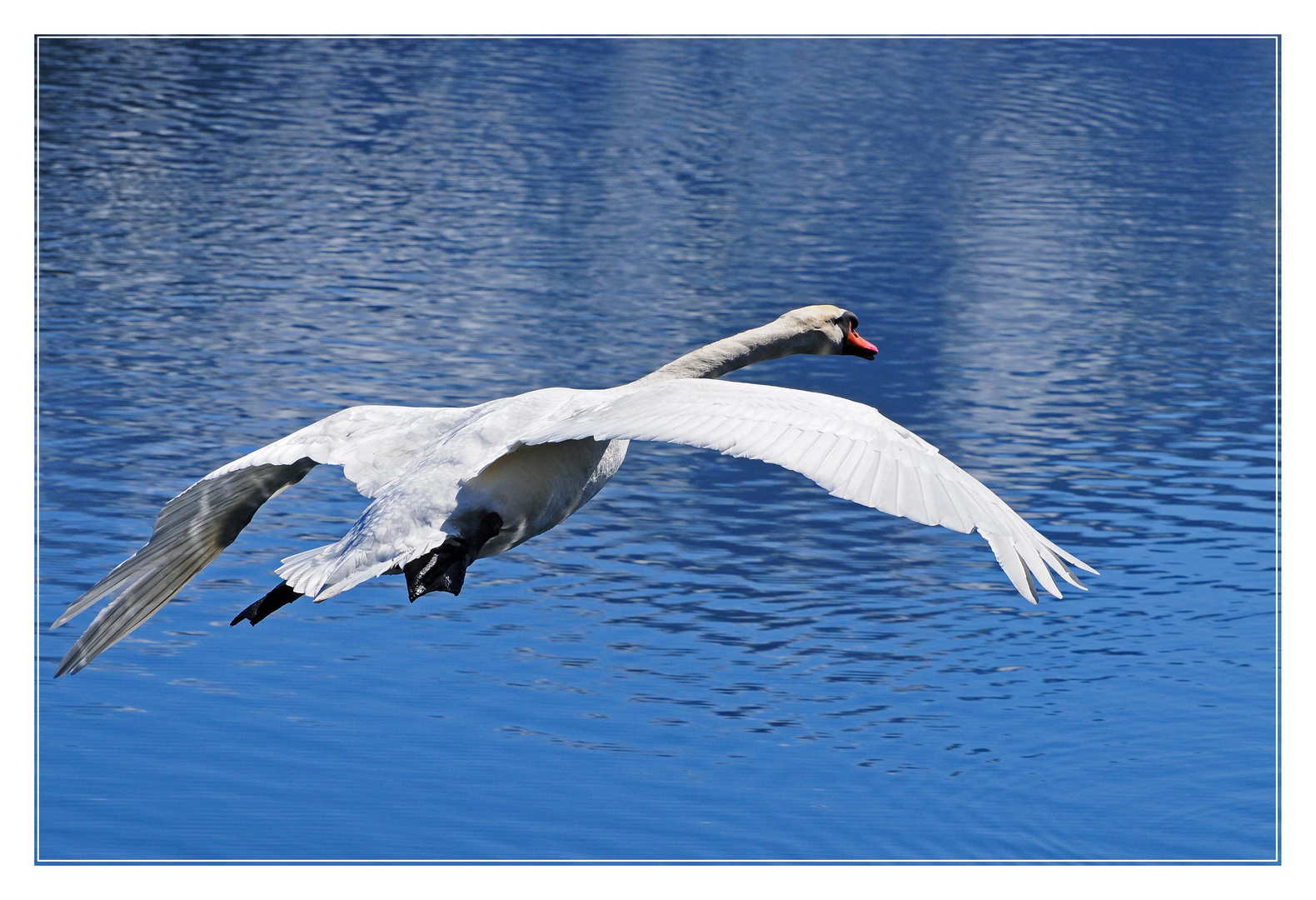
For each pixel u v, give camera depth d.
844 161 38.41
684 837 11.03
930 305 26.61
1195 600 15.30
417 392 20.53
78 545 15.38
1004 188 36.44
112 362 21.66
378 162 36.09
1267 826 11.25
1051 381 22.61
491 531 5.62
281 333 23.34
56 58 44.78
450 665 13.51
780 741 12.38
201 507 6.21
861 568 16.12
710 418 4.80
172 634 13.95
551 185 34.72
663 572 15.80
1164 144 41.84
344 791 11.38
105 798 11.18
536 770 11.83
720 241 30.38
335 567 5.40
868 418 4.65
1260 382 22.91
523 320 24.36
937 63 50.66
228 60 46.41
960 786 11.89
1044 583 4.27
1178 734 12.69
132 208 31.06
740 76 48.00
